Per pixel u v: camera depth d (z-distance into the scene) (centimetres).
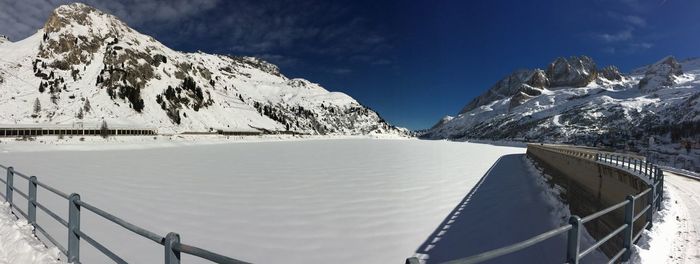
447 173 3791
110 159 5053
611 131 19900
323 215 1908
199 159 5222
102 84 15688
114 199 2202
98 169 3744
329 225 1753
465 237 1703
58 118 12538
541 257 1520
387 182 2969
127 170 3678
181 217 1836
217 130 15825
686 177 2647
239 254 1393
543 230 1920
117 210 1941
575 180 2325
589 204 1958
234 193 2423
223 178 3125
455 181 3206
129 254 1329
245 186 2703
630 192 1418
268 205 2094
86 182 2823
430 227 1792
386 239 1609
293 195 2375
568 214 2227
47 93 14800
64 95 14812
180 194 2373
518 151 9656
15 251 673
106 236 1492
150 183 2808
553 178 3066
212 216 1859
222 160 5081
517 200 2517
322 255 1416
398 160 5362
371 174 3500
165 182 2869
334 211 1988
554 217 2211
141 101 15350
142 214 1878
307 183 2864
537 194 2788
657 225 1002
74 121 12119
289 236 1596
